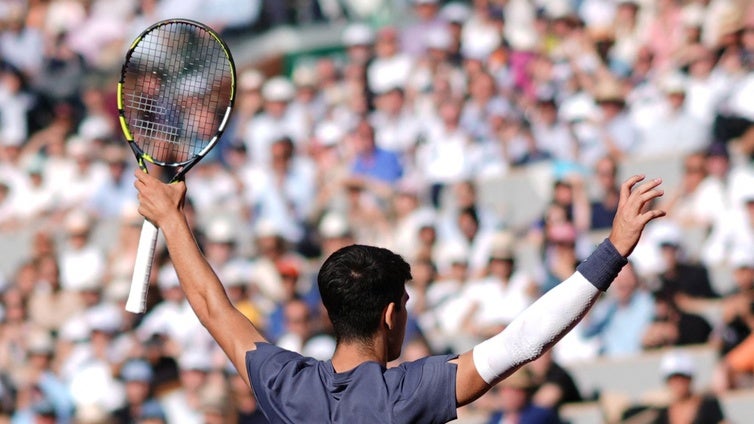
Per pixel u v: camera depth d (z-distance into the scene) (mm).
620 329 31438
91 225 43219
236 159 45250
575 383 29953
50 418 35000
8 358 39906
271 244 38031
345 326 10680
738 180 35062
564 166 38438
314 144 43812
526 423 29078
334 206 40781
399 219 38250
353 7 55156
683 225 35188
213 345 34969
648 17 43531
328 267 10789
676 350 30266
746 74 38125
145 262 11508
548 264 34250
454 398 10039
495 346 9977
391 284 10711
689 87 38938
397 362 31641
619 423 29391
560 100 42000
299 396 10367
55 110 54094
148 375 34031
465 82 44562
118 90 12766
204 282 11117
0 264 45719
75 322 37344
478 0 47094
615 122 39500
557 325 9859
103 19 57625
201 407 32094
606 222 35719
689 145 38344
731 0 41750
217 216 41812
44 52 56031
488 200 39375
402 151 41906
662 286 31719
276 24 56094
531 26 48156
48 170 48031
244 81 47656
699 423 28641
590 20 46250
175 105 16375
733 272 32312
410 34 48156
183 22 12828
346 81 47438
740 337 30516
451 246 36188
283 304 34375
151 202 11469
